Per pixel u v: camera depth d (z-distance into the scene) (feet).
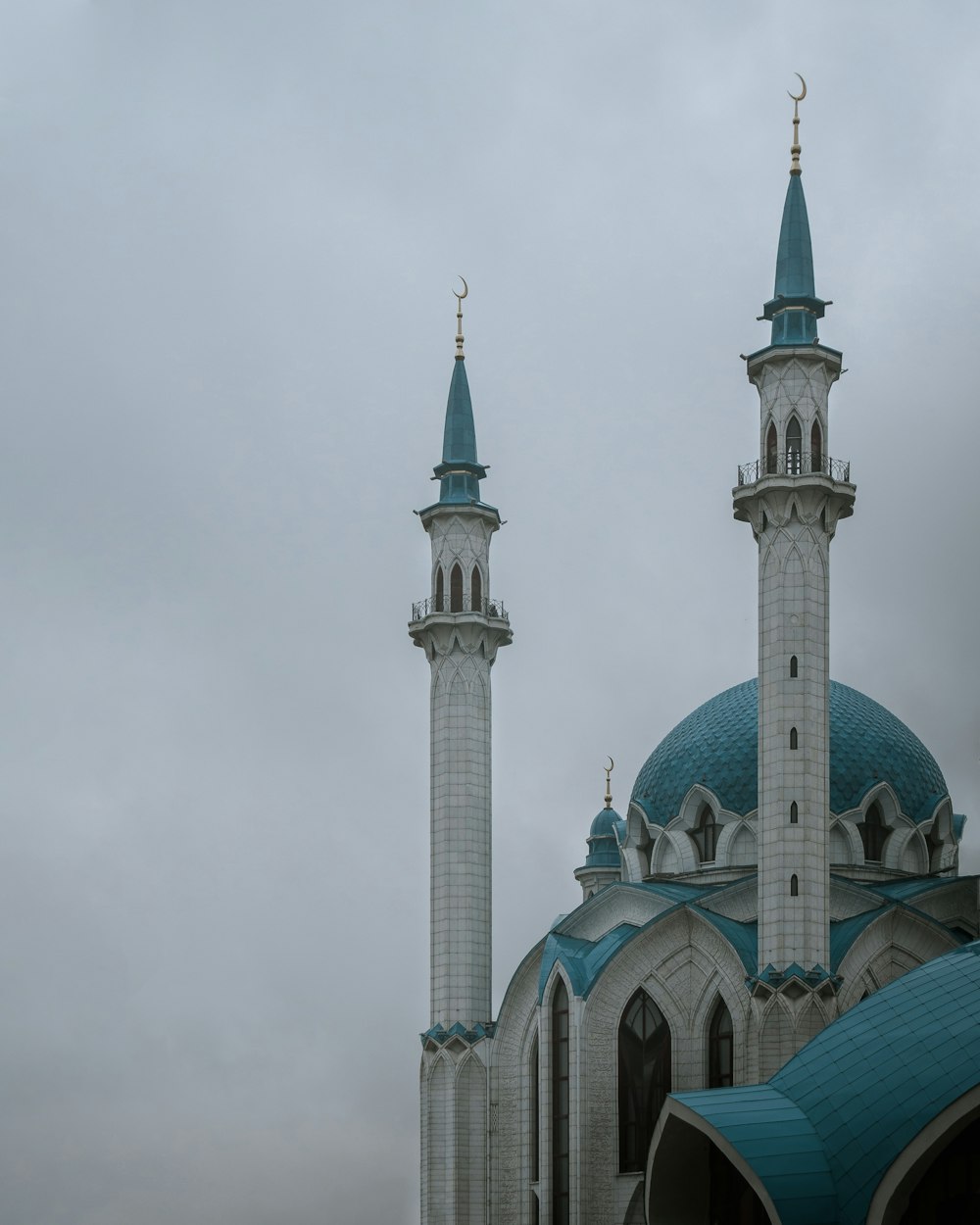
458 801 374.02
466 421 401.29
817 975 305.53
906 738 380.58
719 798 367.45
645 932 332.80
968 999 245.45
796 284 340.59
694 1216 264.52
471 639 381.60
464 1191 352.90
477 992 366.43
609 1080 329.93
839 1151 234.17
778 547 323.78
